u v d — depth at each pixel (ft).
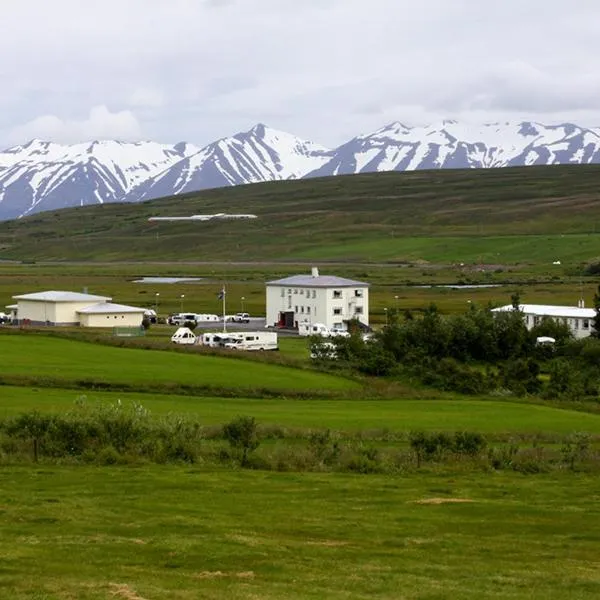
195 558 170.30
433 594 152.05
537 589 157.69
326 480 253.65
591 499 236.63
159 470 258.78
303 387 431.84
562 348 600.39
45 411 328.49
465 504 227.61
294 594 148.77
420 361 523.70
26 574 155.53
